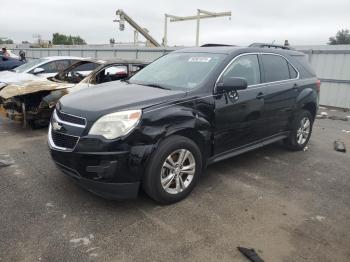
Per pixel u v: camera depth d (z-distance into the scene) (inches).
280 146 248.7
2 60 668.1
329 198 163.2
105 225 132.2
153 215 140.6
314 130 314.3
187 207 148.5
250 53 190.4
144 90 160.6
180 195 151.9
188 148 149.9
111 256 113.9
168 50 641.6
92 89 174.4
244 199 158.2
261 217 142.1
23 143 239.0
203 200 155.6
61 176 177.3
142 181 140.7
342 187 177.2
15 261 109.7
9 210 141.0
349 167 208.7
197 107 154.1
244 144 187.0
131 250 117.3
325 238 128.3
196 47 208.1
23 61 691.4
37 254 113.4
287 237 128.0
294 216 144.1
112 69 303.9
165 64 196.1
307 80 230.1
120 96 151.4
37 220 134.0
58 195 155.7
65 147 141.5
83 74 331.0
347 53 443.8
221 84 162.9
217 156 171.8
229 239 125.4
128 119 133.1
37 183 168.4
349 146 258.8
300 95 220.1
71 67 331.0
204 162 164.1
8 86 273.0
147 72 198.1
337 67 455.5
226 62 173.8
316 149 246.5
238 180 180.9
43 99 262.5
